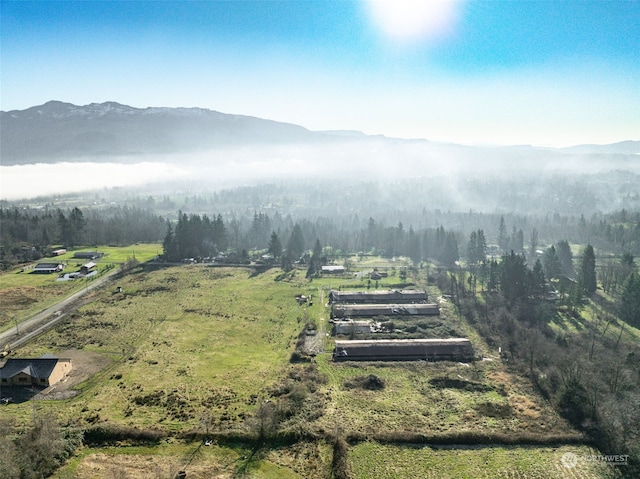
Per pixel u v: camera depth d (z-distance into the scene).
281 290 143.12
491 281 137.50
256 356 91.38
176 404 69.56
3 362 85.88
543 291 126.69
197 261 184.50
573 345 94.12
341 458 56.47
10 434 59.00
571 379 72.31
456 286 139.50
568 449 60.53
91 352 90.69
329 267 171.88
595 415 65.94
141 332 102.31
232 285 148.12
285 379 80.25
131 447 58.44
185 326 107.19
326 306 127.25
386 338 102.50
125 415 65.75
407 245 198.00
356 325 107.06
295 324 111.94
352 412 69.12
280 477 53.47
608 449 60.22
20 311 116.44
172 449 58.12
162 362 85.94
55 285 141.62
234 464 55.59
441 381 81.31
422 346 93.81
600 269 158.00
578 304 123.88
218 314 117.00
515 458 58.56
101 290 137.25
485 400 74.19
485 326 107.94
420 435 62.06
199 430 61.59
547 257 148.50
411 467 56.28
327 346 98.19
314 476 53.91
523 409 70.88
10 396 71.81
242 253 188.50
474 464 57.19
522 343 95.81
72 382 77.19
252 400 71.69
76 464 54.72
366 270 174.25
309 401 71.62
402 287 147.62
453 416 68.62
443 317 116.75
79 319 110.38
